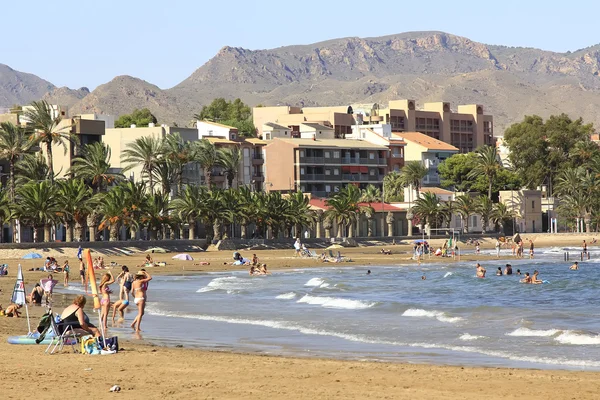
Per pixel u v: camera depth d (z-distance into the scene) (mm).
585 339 47219
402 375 33156
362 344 46219
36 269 116938
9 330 48750
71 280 101812
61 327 39281
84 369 33719
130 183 156000
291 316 62000
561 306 72438
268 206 181125
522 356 41125
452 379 32281
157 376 32281
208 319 59344
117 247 151625
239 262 131000
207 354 39344
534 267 134375
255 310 66562
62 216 148375
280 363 36219
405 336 49812
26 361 35688
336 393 29109
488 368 35844
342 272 120625
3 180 174250
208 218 171625
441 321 58375
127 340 47344
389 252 172875
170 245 162375
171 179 185875
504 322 57562
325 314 63469
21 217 142375
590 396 29094
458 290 90875
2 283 94125
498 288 93500
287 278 107188
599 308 69562
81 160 165625
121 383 30594
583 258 164375
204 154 197125
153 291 87375
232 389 29641
